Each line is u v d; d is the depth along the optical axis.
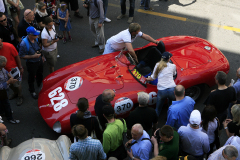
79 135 2.83
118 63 4.82
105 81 4.43
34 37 4.60
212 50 5.26
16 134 4.55
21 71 4.99
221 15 8.01
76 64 5.00
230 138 3.15
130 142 3.27
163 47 5.07
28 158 3.14
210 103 3.81
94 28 6.43
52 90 4.52
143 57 5.36
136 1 8.91
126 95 4.18
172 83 4.12
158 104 4.31
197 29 7.40
